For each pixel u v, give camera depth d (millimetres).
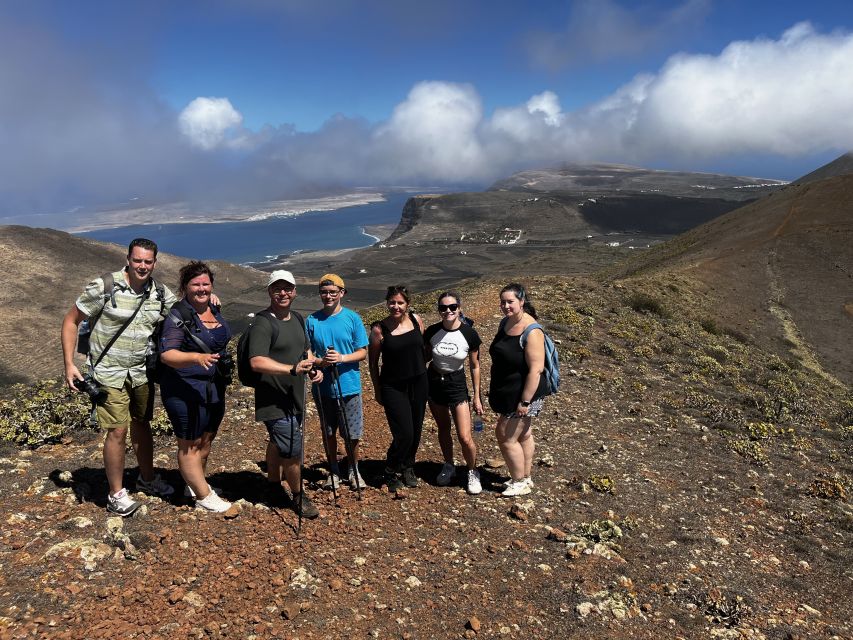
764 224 110000
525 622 4785
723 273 82688
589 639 4648
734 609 5305
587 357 16266
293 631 4246
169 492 6066
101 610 4141
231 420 9359
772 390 18000
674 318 29297
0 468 6238
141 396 5449
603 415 11648
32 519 5152
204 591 4555
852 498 9211
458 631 4570
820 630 5293
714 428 12109
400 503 6762
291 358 5602
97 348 5023
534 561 5773
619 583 5477
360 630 4395
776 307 69875
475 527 6359
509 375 6723
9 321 184875
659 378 15648
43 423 7578
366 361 14359
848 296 73500
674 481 8750
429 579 5250
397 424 6805
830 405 18938
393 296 6430
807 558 6867
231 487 6688
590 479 7992
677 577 5852
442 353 6910
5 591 4125
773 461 10594
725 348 25766
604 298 27781
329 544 5582
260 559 5125
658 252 132875
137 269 5027
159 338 5219
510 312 6520
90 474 6340
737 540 7047
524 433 6977
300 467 5887
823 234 95062
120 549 4867
